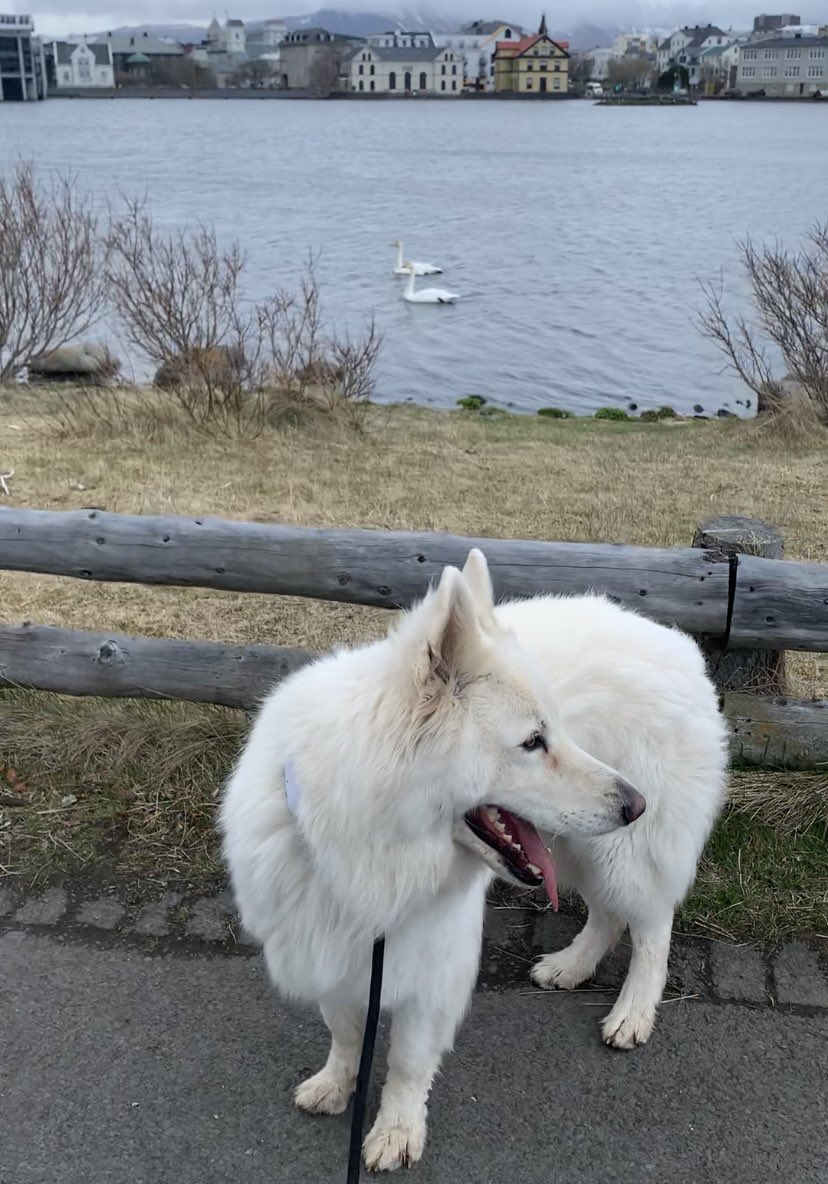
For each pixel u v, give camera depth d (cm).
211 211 1717
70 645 199
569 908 171
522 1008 150
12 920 161
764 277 612
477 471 453
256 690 195
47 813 185
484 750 112
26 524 195
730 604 180
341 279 1186
